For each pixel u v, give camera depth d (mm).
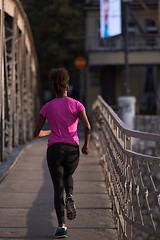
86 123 6324
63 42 50156
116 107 24094
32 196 9102
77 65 40875
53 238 6539
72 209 6410
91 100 41500
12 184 10172
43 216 7695
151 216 4734
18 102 15875
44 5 49250
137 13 38656
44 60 49938
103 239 6559
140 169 5016
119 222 6457
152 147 17266
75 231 6914
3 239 6465
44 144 18266
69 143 6332
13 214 7789
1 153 12422
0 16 11312
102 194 9375
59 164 6371
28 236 6617
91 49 34906
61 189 6363
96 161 13711
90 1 39094
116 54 34375
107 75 37281
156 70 37812
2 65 11531
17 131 15570
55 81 6438
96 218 7645
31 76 19297
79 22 50250
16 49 14789
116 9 27188
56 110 6359
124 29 27078
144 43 35844
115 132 7711
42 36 49594
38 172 11648
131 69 39438
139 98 39406
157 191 4574
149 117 20312
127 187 5664
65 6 49688
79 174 11594
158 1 37969
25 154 14844
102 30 29266
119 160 6656
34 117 21047
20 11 14555
